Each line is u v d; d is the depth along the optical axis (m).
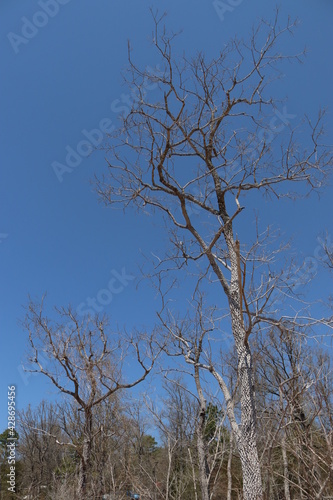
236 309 10.32
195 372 13.25
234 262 11.00
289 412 6.31
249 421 9.09
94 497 12.58
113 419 14.08
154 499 11.67
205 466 12.29
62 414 15.55
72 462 16.89
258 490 8.47
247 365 9.51
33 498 19.83
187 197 12.05
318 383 6.06
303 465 6.19
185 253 12.84
